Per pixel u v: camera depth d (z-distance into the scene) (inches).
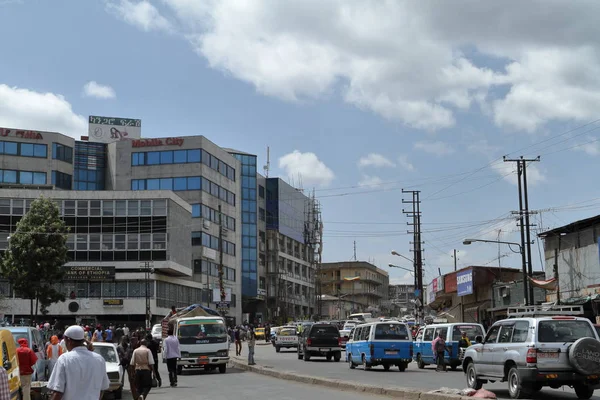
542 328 677.9
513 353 695.1
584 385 682.2
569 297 1594.5
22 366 649.0
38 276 2081.7
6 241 2699.3
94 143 3508.9
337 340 1596.9
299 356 1717.5
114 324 2721.5
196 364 1214.9
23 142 3196.4
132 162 3395.7
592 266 1509.6
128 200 2792.8
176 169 3348.9
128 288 2731.3
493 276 2224.4
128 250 2765.7
